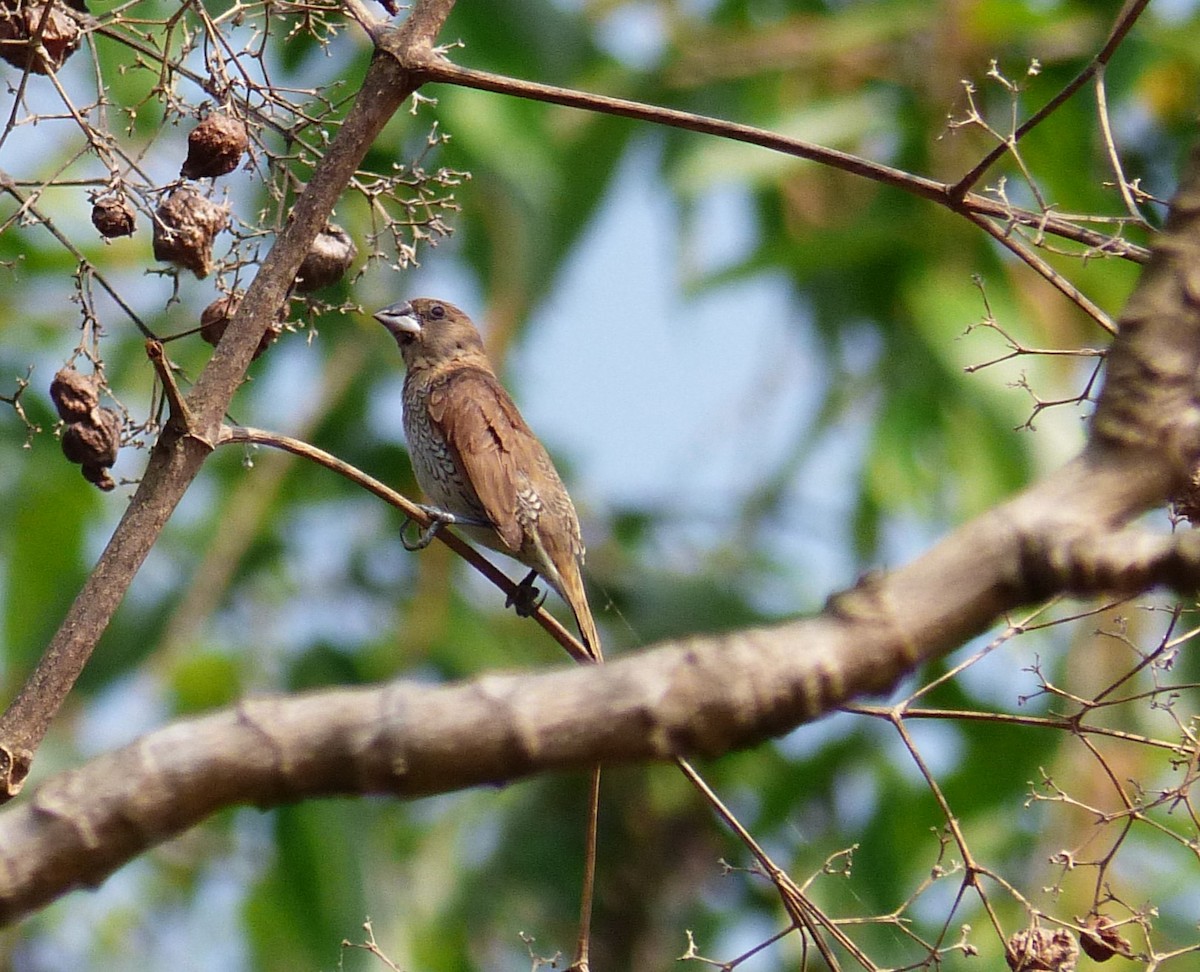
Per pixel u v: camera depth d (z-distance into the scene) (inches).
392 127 467.2
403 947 462.6
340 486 556.7
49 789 88.4
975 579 89.8
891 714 241.3
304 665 524.7
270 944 501.7
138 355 510.0
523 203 501.0
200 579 520.4
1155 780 420.2
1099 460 94.1
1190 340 95.3
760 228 581.3
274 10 233.5
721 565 553.3
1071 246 464.1
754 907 509.0
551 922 513.0
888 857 458.0
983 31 478.6
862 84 522.6
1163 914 414.9
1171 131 518.0
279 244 216.7
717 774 513.3
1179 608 232.4
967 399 472.7
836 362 548.1
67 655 198.5
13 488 538.6
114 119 307.1
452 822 515.2
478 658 534.3
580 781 520.1
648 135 539.2
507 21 476.4
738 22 543.2
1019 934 228.2
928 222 494.3
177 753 86.9
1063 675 446.0
